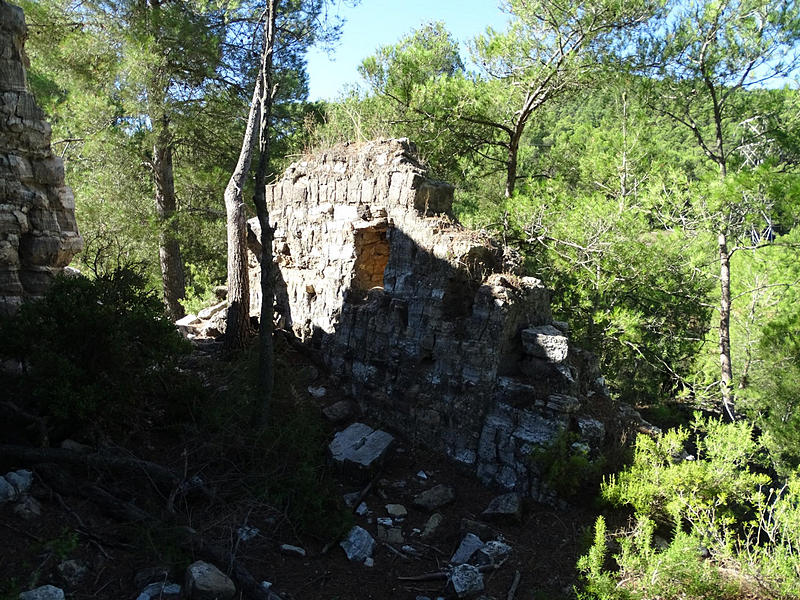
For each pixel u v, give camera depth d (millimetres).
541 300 7273
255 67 14414
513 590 4996
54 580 4324
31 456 5395
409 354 7551
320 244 9180
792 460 8453
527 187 12000
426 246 7469
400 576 5230
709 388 11836
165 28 13141
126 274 6559
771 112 11758
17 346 5719
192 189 17438
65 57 13742
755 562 4816
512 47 12266
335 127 10633
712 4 11273
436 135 12961
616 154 13266
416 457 7137
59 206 8047
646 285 11312
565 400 6355
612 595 4480
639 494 5656
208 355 9312
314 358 9062
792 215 10336
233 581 4648
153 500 5406
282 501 5812
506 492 6465
